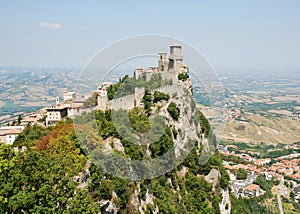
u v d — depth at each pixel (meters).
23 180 31.08
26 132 72.62
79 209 33.22
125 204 46.41
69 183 34.09
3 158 31.66
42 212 29.97
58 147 47.06
